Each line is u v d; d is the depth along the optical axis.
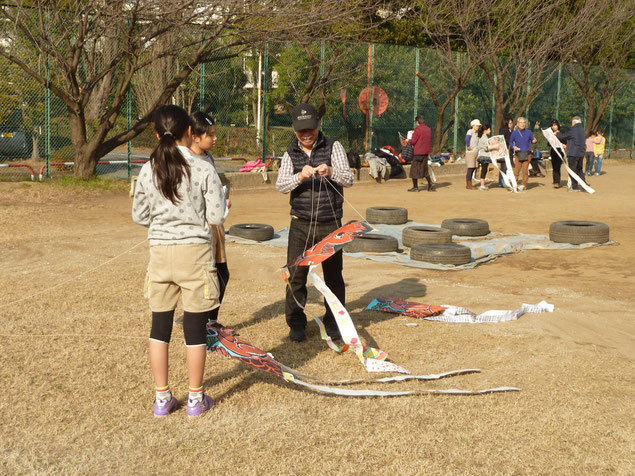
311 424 3.71
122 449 3.41
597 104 30.67
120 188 15.29
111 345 4.97
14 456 3.31
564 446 3.46
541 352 4.99
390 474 3.18
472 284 7.32
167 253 3.70
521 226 11.60
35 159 17.36
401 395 4.12
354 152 19.30
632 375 4.51
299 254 5.18
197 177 3.70
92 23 14.89
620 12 26.33
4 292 6.44
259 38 14.95
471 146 17.48
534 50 24.05
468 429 3.65
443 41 24.50
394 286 7.12
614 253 9.27
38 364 4.55
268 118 19.50
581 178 17.62
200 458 3.32
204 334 3.79
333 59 19.17
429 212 13.23
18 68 15.88
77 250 8.70
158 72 19.03
